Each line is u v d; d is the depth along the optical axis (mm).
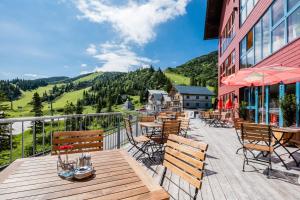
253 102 10891
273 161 4836
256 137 4301
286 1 7055
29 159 2176
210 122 13727
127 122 5078
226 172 4047
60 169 1845
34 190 1451
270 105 8750
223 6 18000
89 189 1473
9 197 1348
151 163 4508
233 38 14258
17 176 1704
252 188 3293
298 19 6434
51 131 4176
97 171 1824
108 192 1433
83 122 5320
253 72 5387
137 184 1566
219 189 3242
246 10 11812
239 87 12602
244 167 4242
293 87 6953
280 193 3119
